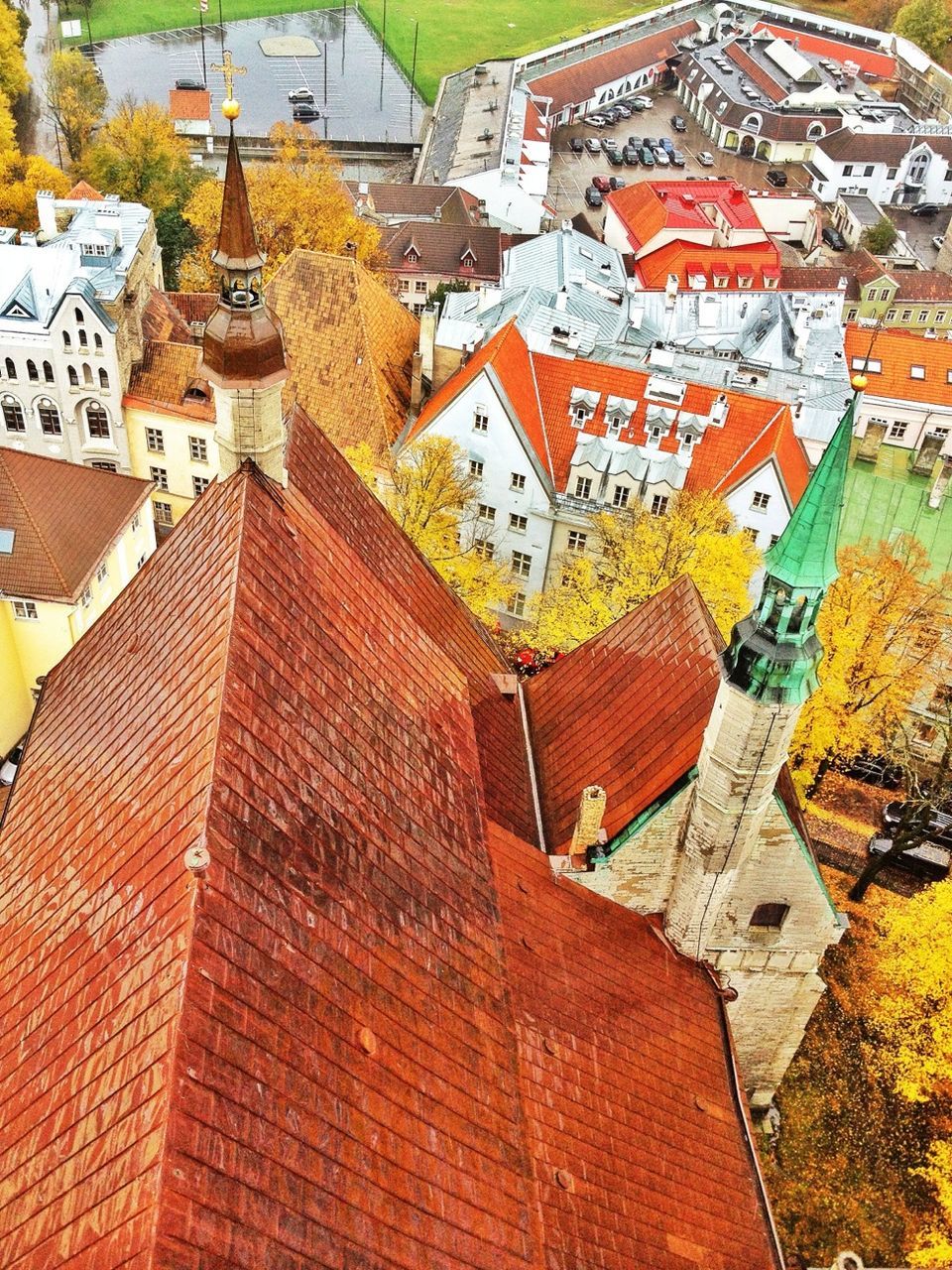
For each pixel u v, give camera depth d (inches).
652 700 1599.4
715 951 1626.5
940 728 2691.9
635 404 3006.9
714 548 2447.1
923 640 2517.2
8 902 1163.3
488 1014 1122.7
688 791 1438.2
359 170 7224.4
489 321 3462.1
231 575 1065.5
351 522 1659.7
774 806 1446.9
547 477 3029.0
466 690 1414.9
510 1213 1001.5
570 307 3855.8
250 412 1186.6
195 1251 670.5
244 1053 791.1
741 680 1293.1
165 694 1080.8
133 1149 708.7
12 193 5019.7
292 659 1081.4
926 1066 1820.9
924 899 1964.8
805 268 5748.0
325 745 1072.2
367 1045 931.3
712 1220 1323.8
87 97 6446.9
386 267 5083.7
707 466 2972.4
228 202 1111.6
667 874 1537.9
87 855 1045.2
